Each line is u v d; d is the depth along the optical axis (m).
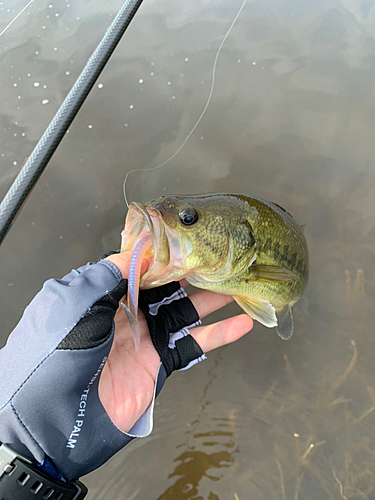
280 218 0.36
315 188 0.59
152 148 0.62
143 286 0.31
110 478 0.46
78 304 0.26
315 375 0.51
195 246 0.32
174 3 0.83
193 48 0.75
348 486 0.45
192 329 0.36
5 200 0.26
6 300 0.49
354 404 0.49
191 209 0.32
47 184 0.57
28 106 0.68
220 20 0.80
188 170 0.60
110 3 0.83
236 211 0.34
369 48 0.74
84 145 0.62
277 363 0.52
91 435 0.26
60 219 0.55
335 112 0.65
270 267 0.35
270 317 0.36
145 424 0.29
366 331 0.52
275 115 0.66
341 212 0.57
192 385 0.51
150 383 0.31
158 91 0.69
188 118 0.66
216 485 0.46
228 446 0.48
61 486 0.24
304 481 0.46
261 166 0.61
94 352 0.25
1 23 0.82
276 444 0.48
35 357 0.24
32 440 0.24
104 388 0.29
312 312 0.54
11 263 0.51
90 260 0.53
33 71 0.74
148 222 0.30
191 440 0.48
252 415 0.50
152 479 0.46
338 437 0.48
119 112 0.66
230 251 0.33
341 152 0.61
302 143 0.62
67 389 0.25
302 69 0.71
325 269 0.55
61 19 0.82
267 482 0.46
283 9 0.81
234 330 0.37
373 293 0.53
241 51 0.75
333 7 0.80
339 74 0.70
